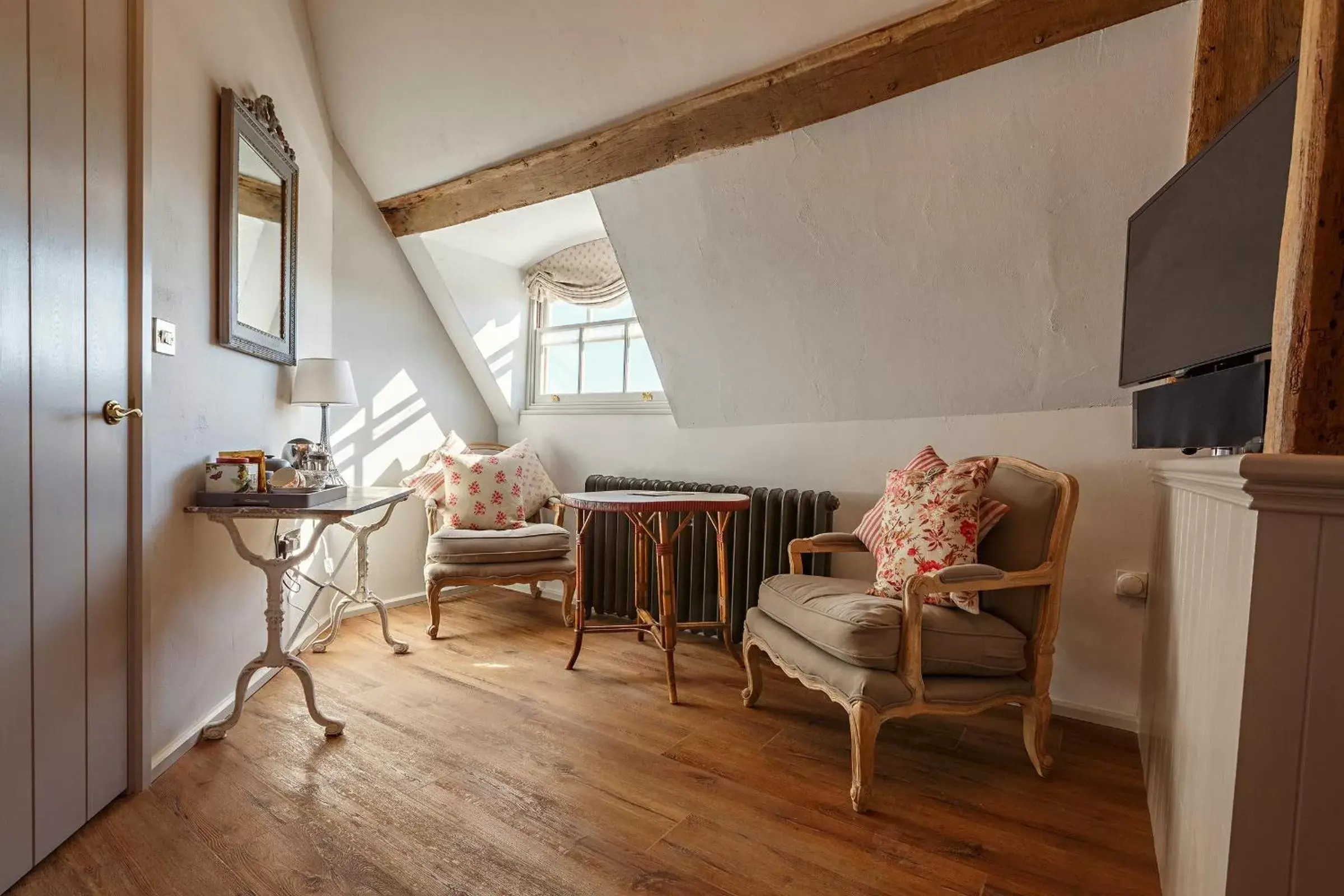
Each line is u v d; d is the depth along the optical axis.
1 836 1.26
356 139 3.13
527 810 1.62
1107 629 2.28
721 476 3.22
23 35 1.27
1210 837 0.96
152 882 1.32
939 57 1.91
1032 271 2.17
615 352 3.76
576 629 2.64
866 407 2.79
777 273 2.62
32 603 1.33
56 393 1.39
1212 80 1.69
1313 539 0.74
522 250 3.77
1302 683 0.75
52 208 1.36
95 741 1.52
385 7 2.62
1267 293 1.23
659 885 1.37
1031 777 1.87
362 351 3.29
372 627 3.11
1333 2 0.93
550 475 3.89
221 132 2.08
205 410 2.03
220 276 2.09
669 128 2.42
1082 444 2.33
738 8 2.09
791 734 2.09
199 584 2.00
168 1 1.82
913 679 1.73
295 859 1.40
